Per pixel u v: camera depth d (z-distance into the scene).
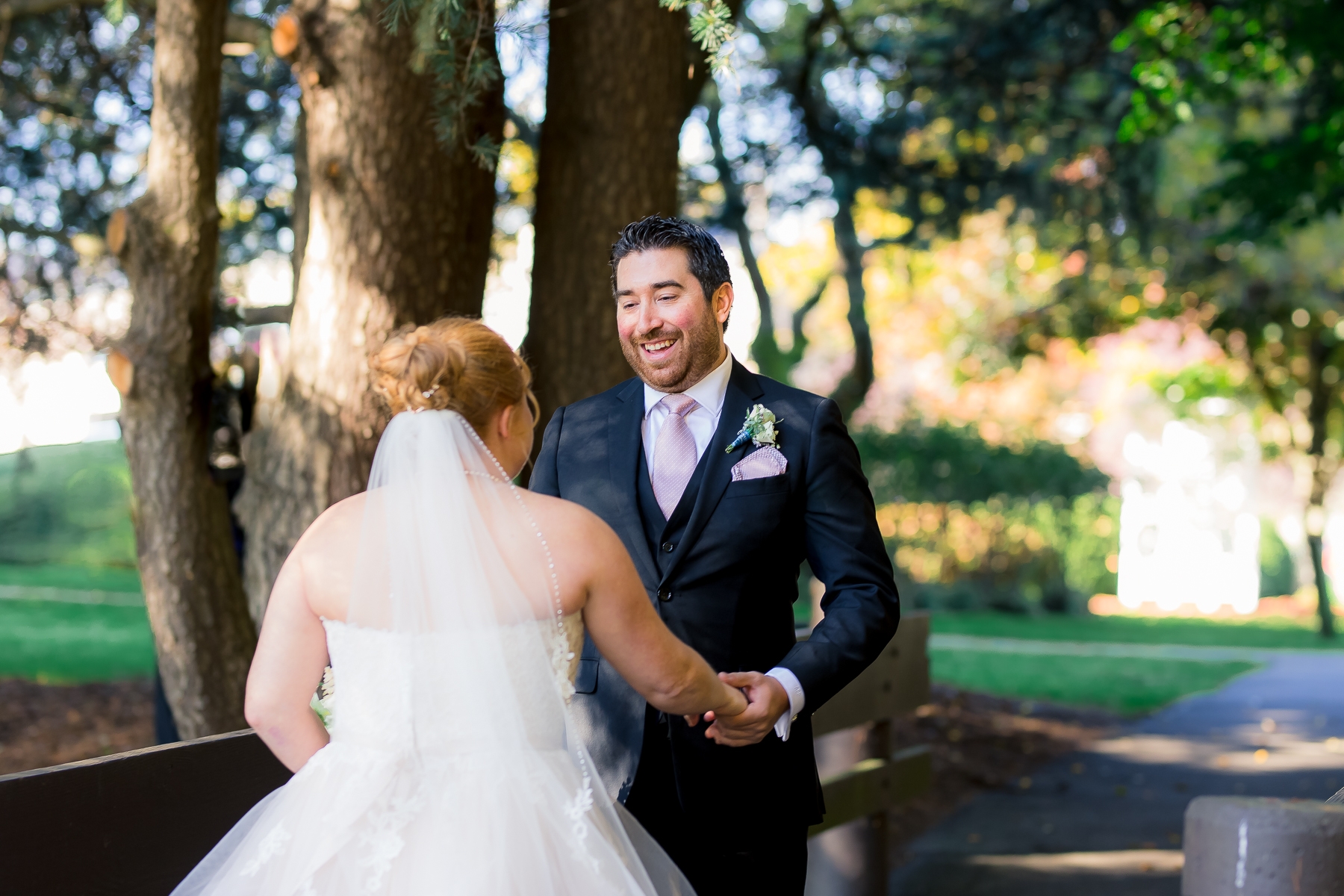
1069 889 5.12
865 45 10.30
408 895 1.83
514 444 2.14
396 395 2.04
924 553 19.48
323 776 1.93
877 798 4.56
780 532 2.51
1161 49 9.30
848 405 12.84
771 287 20.78
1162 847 5.90
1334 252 16.12
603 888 1.90
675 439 2.57
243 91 7.93
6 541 18.17
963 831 6.26
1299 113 10.23
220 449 4.71
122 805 2.12
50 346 7.71
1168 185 13.98
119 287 7.91
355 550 1.94
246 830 2.04
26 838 1.94
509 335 8.67
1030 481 18.27
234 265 8.28
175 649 4.39
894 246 12.35
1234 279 16.22
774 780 2.50
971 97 10.04
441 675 1.88
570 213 4.80
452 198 4.29
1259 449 26.62
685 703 2.06
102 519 18.53
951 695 10.32
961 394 21.17
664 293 2.50
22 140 7.69
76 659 10.04
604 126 4.75
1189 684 12.31
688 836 2.46
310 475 4.19
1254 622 25.19
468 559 1.89
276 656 1.98
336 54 4.13
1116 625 20.08
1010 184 10.59
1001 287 18.41
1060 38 9.70
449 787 1.88
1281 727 9.75
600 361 4.77
